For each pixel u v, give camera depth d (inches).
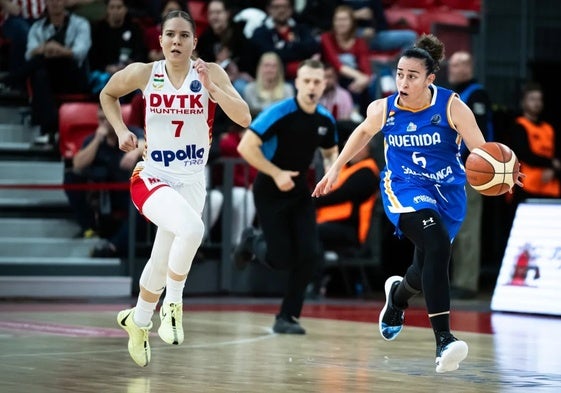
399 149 495.5
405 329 738.2
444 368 450.6
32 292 996.6
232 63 1151.6
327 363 527.2
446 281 463.2
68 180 1031.6
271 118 671.8
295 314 693.9
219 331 701.3
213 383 445.1
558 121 1283.2
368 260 1081.4
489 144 477.1
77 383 437.4
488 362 545.0
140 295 487.2
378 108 497.4
